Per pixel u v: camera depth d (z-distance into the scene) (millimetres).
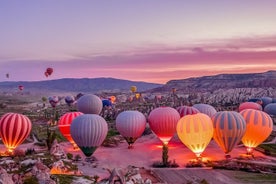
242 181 69125
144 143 108812
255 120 89688
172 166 80750
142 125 98938
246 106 157750
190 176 72312
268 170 77875
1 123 83875
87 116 83188
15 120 84250
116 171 52875
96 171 72000
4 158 68125
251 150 92500
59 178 55469
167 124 95938
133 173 60281
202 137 83812
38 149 95125
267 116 91438
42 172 53500
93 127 81125
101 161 84875
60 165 66000
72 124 83375
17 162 62062
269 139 112625
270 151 95812
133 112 100562
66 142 110750
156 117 97125
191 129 83625
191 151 95625
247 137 91062
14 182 48125
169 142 108812
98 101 139375
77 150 97250
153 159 87875
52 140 92562
